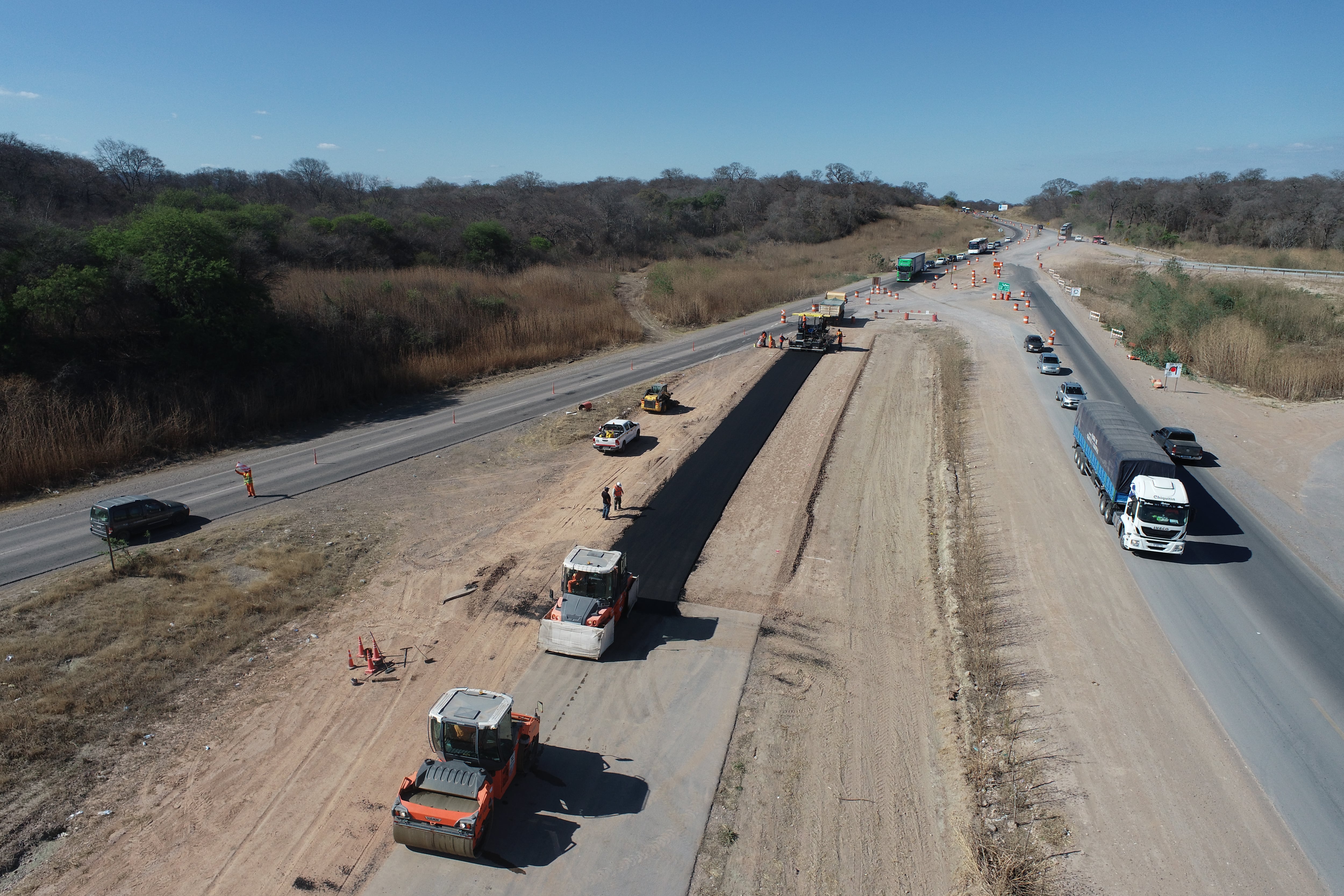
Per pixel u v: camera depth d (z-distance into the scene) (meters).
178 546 28.67
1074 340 66.44
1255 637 22.94
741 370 58.72
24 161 82.06
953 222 173.38
